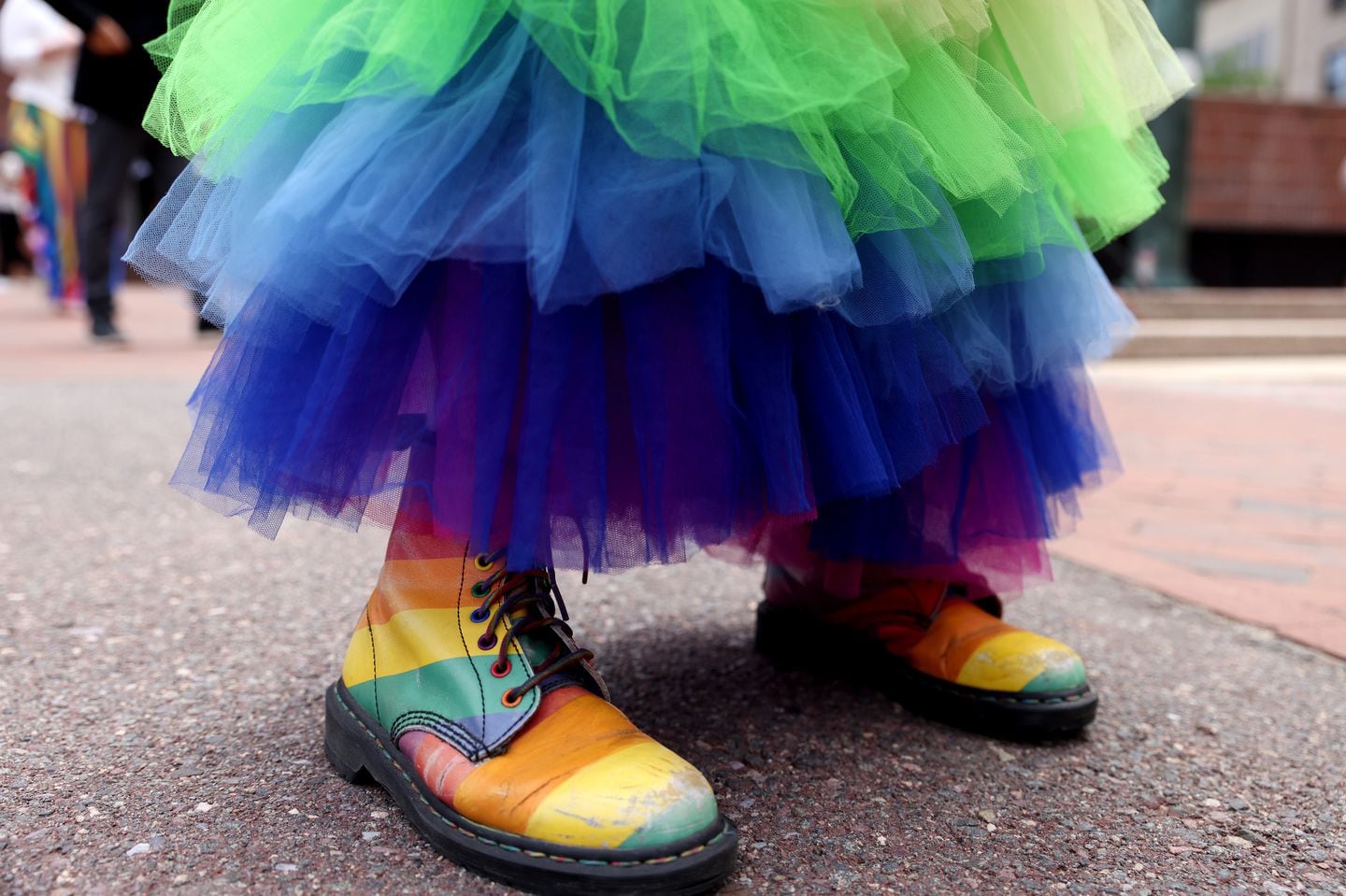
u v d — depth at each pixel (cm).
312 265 83
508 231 80
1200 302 777
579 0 81
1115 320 125
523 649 92
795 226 83
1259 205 1184
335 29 83
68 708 116
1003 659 115
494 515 85
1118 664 144
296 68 88
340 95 85
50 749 105
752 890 83
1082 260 114
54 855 85
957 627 120
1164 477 279
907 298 92
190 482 95
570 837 79
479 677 90
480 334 85
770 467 90
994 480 118
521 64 85
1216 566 196
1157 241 857
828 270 83
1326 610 170
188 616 150
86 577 167
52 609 150
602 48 80
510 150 84
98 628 143
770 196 84
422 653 93
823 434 94
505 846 82
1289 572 193
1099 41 109
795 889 84
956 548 116
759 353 90
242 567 176
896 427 98
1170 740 118
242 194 88
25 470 243
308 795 97
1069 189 114
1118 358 639
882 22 88
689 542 94
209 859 85
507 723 88
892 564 123
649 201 81
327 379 86
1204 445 329
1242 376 555
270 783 99
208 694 121
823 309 91
